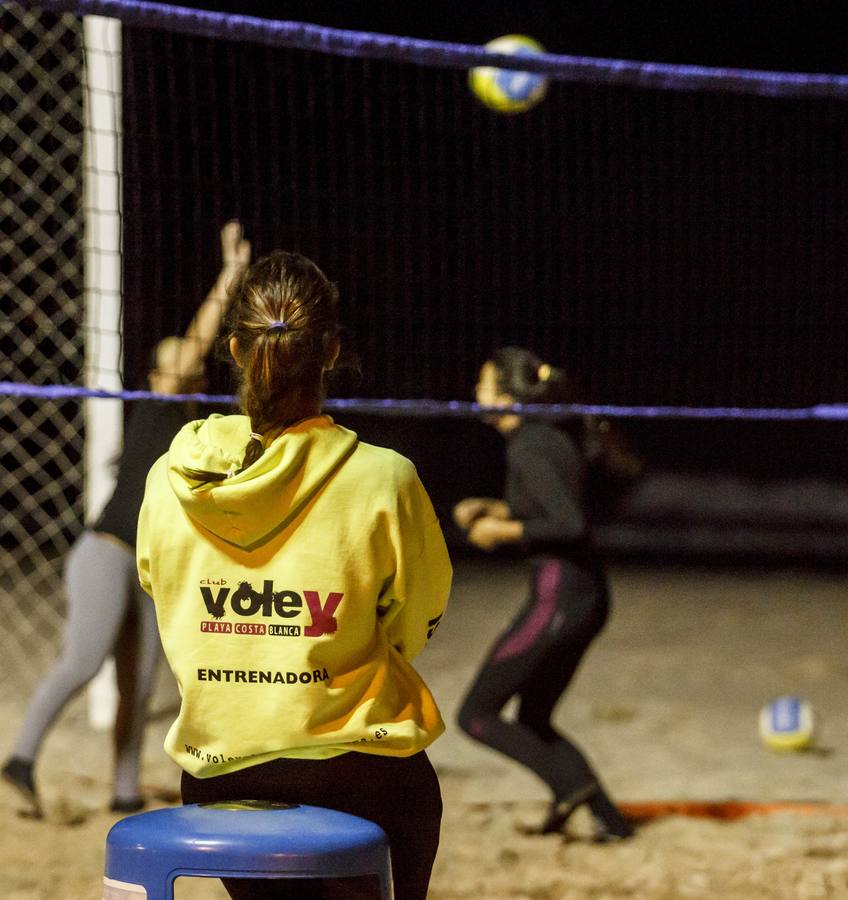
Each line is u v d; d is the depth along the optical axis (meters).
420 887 7.77
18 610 34.62
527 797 19.06
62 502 42.41
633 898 14.28
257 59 30.31
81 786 19.06
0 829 16.67
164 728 22.97
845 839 16.56
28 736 17.02
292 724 7.11
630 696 26.30
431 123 38.06
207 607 7.23
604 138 37.84
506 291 38.34
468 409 15.03
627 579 42.72
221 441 7.47
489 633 33.06
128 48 21.25
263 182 31.17
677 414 15.74
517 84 19.45
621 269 38.34
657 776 20.36
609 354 38.59
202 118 29.19
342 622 7.15
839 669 28.86
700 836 16.84
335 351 7.64
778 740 21.86
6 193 23.77
